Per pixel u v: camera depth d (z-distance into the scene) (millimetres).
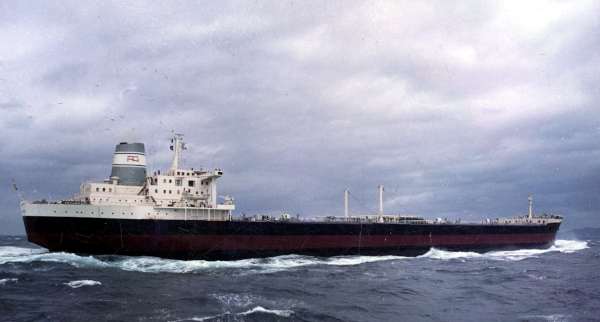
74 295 42344
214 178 70312
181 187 68250
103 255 62719
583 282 55875
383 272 62344
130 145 68875
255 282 51625
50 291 43562
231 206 69188
